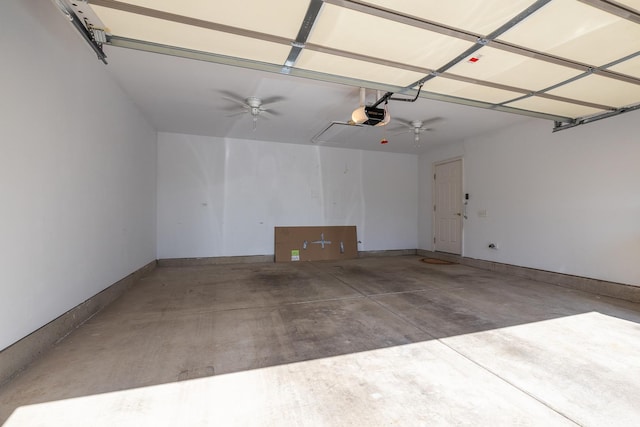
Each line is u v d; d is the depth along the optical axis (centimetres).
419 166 715
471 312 301
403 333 249
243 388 171
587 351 217
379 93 357
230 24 194
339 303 330
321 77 269
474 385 175
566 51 222
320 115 448
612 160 361
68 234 245
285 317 286
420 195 711
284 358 206
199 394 165
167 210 553
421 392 168
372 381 178
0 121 172
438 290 387
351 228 671
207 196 576
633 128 343
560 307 317
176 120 478
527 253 463
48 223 218
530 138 460
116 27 197
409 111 423
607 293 361
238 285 409
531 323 271
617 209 356
